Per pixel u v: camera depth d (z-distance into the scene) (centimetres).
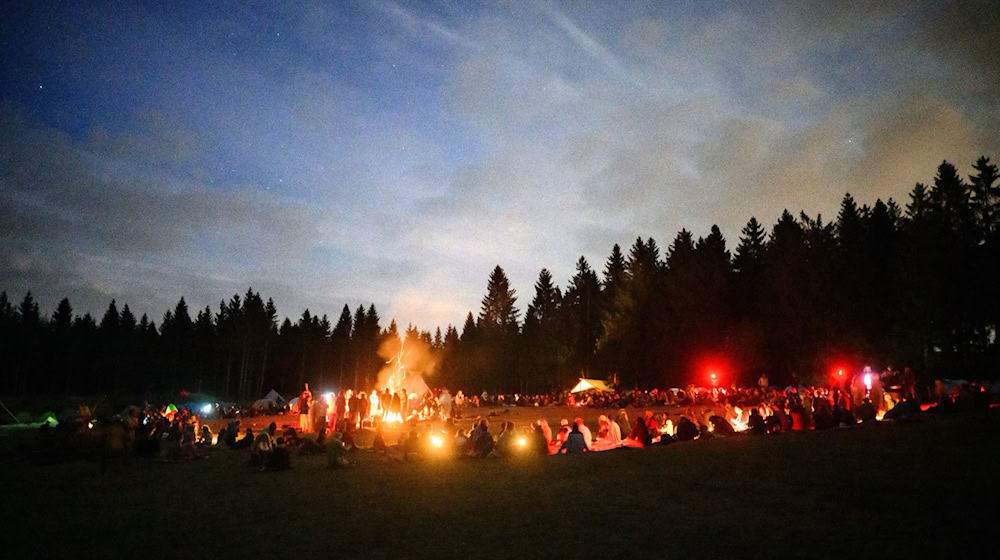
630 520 1006
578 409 5266
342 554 905
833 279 6762
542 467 1614
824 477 1225
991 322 5550
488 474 1559
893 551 774
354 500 1308
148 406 3650
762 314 7181
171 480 1698
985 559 725
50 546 998
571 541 909
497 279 13000
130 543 1008
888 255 6838
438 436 2342
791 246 7119
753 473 1323
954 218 6266
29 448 2308
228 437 2697
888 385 3538
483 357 12131
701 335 7381
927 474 1173
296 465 1952
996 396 2345
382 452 2220
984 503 955
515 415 4703
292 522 1123
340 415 3062
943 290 5647
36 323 11900
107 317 12556
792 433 1983
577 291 10800
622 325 8356
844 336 6550
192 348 13012
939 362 5650
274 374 13888
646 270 8562
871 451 1455
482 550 895
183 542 1006
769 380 6962
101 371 11781
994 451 1323
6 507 1327
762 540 856
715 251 8012
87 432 2195
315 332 14512
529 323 11744
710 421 2197
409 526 1052
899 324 6103
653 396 5428
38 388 11144
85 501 1390
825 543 823
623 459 1628
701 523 962
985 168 6394
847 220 7356
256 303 13125
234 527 1100
